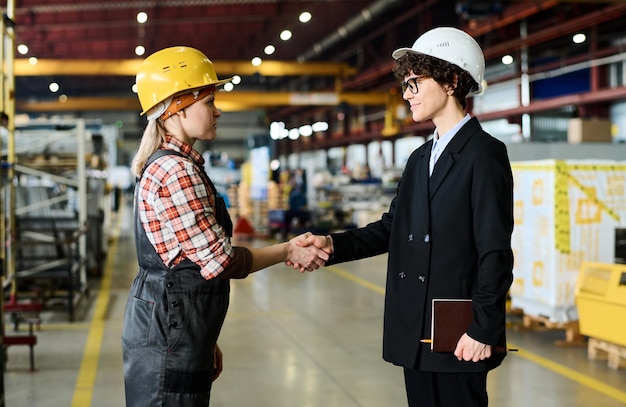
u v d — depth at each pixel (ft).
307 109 141.49
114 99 122.52
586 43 69.51
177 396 8.21
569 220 22.98
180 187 8.04
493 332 7.82
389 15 87.40
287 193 77.25
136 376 8.32
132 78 122.72
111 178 93.04
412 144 118.93
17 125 38.91
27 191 34.86
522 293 25.05
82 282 33.83
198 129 8.58
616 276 20.17
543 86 76.33
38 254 33.76
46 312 29.76
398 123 95.81
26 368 20.57
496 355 8.23
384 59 90.22
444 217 8.35
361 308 30.42
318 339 24.29
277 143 144.15
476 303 7.97
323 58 114.93
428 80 8.57
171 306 8.14
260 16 75.56
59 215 34.47
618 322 19.74
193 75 8.46
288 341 23.98
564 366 20.40
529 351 22.17
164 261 8.20
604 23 63.87
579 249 23.06
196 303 8.19
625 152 39.73
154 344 8.20
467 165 8.30
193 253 8.04
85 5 68.44
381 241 9.61
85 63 82.07
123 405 17.15
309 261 9.11
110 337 24.77
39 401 17.46
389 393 18.03
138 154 8.50
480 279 8.05
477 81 8.61
